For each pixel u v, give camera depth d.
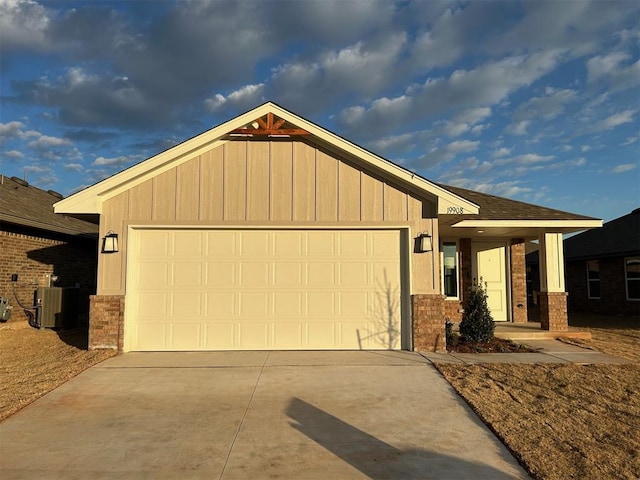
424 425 5.56
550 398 6.44
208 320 9.29
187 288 9.30
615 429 5.38
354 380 7.29
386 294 9.47
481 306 10.52
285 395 6.60
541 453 4.75
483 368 7.94
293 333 9.36
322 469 4.47
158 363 8.26
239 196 9.30
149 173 9.26
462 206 9.27
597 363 8.38
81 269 16.39
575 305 21.53
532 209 12.46
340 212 9.38
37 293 13.00
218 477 4.31
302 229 9.47
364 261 9.51
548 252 12.13
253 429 5.43
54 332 12.32
